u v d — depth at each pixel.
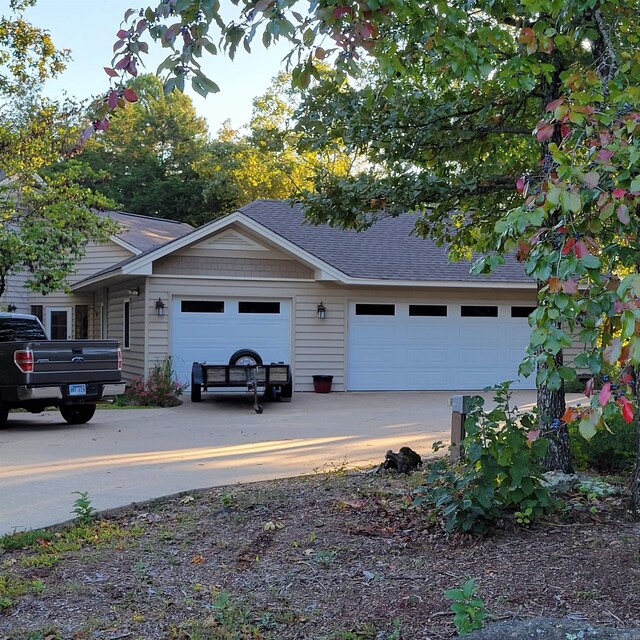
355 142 7.33
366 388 16.92
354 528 5.10
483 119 7.16
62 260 15.41
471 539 4.77
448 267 17.48
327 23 3.54
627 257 3.32
